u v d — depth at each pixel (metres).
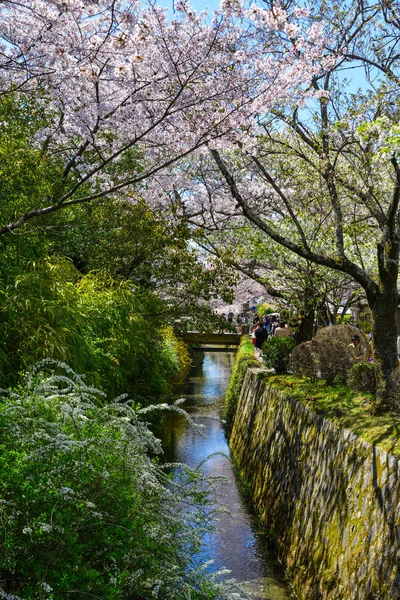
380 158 8.23
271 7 8.96
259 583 8.70
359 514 7.17
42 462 4.63
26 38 8.45
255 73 8.74
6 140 10.59
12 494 4.44
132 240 15.73
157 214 14.95
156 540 5.03
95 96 9.03
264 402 14.14
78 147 12.10
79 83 8.83
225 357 48.62
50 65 8.42
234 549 9.98
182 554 5.43
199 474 5.94
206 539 10.30
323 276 13.88
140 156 13.88
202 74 8.69
